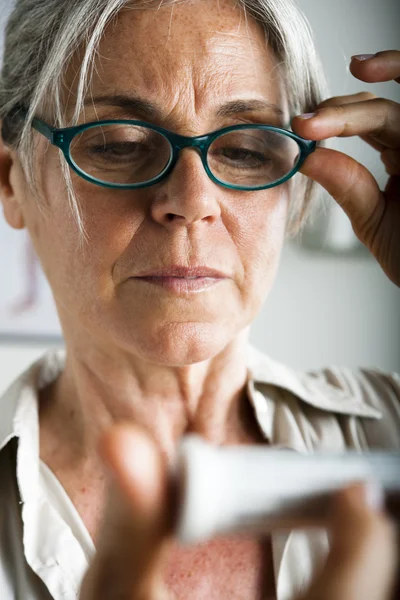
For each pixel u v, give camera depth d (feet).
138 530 0.89
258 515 0.97
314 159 2.58
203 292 2.23
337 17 5.97
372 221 2.74
